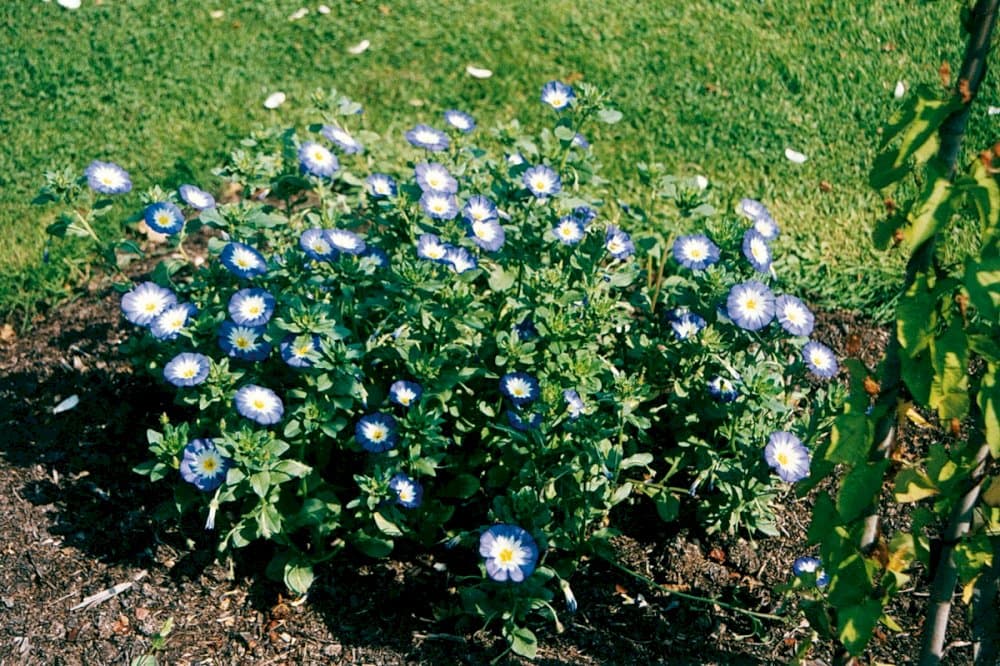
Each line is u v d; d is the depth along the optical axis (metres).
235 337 1.53
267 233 1.65
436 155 1.71
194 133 2.07
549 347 1.54
